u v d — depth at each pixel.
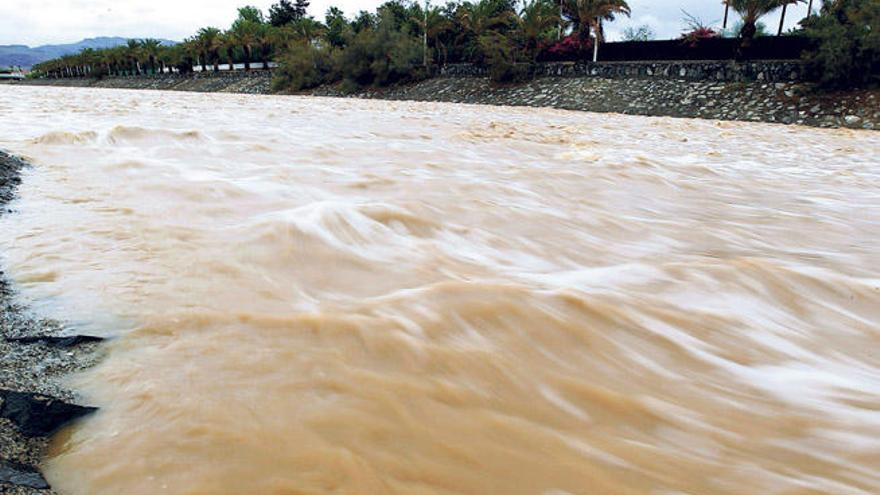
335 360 2.42
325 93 42.47
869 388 2.59
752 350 2.89
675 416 2.28
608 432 2.15
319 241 3.96
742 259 4.10
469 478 1.81
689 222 5.57
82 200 4.76
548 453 1.98
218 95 36.38
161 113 15.44
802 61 24.05
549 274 3.76
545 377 2.47
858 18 23.25
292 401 2.12
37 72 99.31
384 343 2.58
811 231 5.42
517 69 33.41
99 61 73.31
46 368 2.25
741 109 24.30
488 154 9.53
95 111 15.16
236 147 8.38
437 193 5.96
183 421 1.96
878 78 22.53
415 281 3.41
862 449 2.13
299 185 5.89
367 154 8.69
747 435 2.19
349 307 2.94
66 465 1.75
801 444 2.15
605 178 7.63
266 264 3.52
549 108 28.89
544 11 35.47
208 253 3.64
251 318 2.75
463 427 2.07
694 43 29.27
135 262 3.41
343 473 1.77
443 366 2.45
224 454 1.82
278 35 53.94
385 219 4.60
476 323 2.83
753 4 25.77
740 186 7.73
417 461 1.86
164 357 2.37
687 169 8.92
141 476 1.71
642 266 3.94
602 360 2.66
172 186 5.43
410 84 39.41
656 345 2.84
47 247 3.58
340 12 56.72
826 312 3.41
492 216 5.18
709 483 1.89
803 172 9.25
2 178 5.07
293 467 1.78
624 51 32.06
